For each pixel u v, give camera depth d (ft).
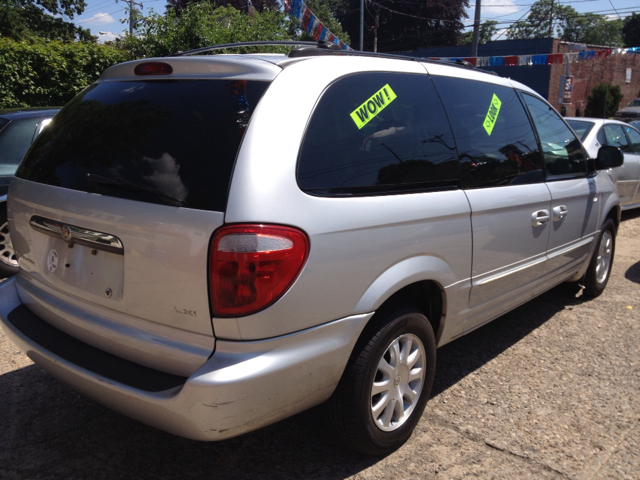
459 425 9.59
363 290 7.47
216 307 6.38
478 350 12.67
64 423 9.46
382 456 8.69
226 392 6.32
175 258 6.55
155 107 7.57
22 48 33.96
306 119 7.17
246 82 7.22
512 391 10.79
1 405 9.94
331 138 7.41
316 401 7.47
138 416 6.99
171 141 7.06
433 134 9.03
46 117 17.97
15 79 33.94
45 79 35.55
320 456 8.68
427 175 8.68
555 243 12.44
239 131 6.73
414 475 8.24
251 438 9.16
